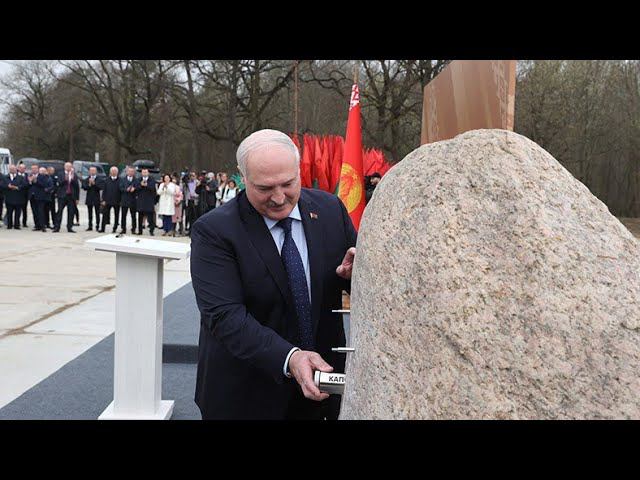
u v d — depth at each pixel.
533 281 1.08
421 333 1.11
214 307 1.89
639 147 23.97
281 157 1.82
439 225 1.16
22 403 3.80
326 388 1.63
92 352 4.95
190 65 26.98
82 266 9.75
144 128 29.88
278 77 25.97
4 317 6.17
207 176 16.33
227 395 2.04
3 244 12.41
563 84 22.67
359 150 5.97
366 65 23.98
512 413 1.02
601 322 1.05
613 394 1.01
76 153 41.25
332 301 2.10
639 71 23.58
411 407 1.08
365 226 1.30
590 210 1.17
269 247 1.98
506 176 1.18
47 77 37.28
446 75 4.15
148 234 16.09
